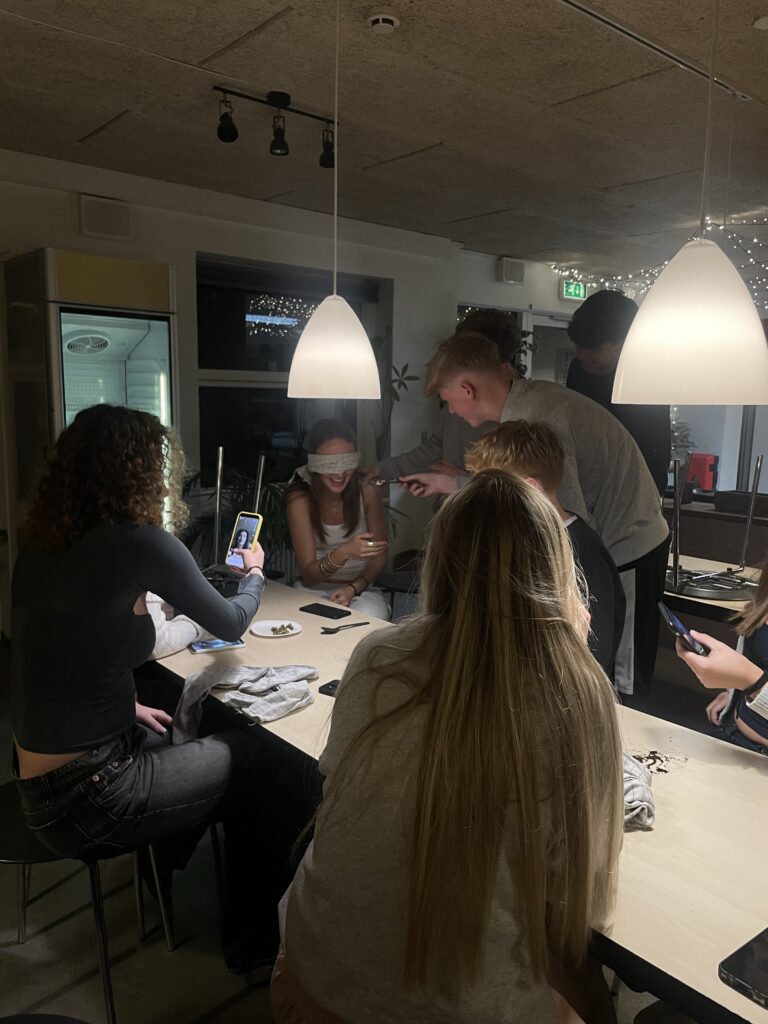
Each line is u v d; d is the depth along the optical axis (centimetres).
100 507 150
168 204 389
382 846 87
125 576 149
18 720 149
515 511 93
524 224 475
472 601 89
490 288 596
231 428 459
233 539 226
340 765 90
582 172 360
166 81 258
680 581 281
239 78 254
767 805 128
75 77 255
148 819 155
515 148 326
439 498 391
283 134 283
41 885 221
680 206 424
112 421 154
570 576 94
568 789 85
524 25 211
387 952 89
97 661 148
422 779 83
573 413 217
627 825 120
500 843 82
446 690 85
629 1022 169
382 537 306
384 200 419
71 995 178
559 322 684
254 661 197
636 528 227
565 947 93
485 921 83
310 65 242
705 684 152
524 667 86
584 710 86
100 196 368
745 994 86
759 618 168
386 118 290
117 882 223
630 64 237
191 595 161
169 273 340
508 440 161
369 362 218
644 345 153
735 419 612
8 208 348
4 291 352
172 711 215
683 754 147
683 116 283
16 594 152
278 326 478
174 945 195
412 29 215
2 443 366
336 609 246
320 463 281
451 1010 87
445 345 230
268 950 181
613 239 520
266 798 175
